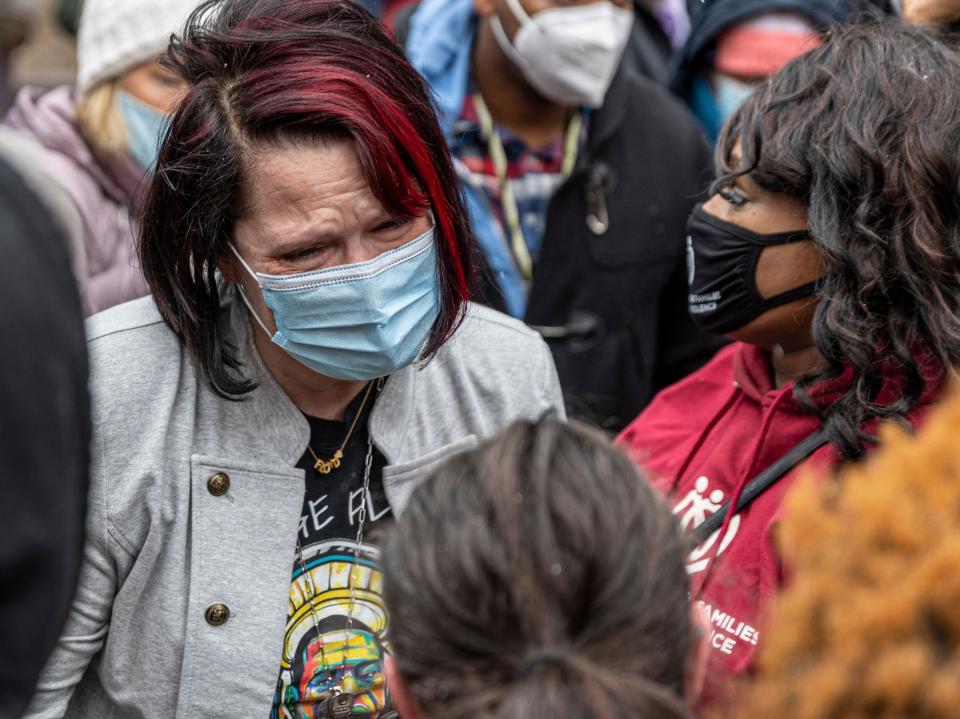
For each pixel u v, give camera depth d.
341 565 1.77
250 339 1.75
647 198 2.90
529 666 0.93
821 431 1.78
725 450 1.94
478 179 2.94
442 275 1.75
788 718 0.84
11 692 1.05
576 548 0.98
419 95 1.66
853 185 1.74
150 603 1.70
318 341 1.67
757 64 3.28
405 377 1.83
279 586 1.70
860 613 0.81
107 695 1.79
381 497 1.82
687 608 1.04
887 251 1.73
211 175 1.59
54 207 1.14
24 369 1.02
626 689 0.92
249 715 1.69
